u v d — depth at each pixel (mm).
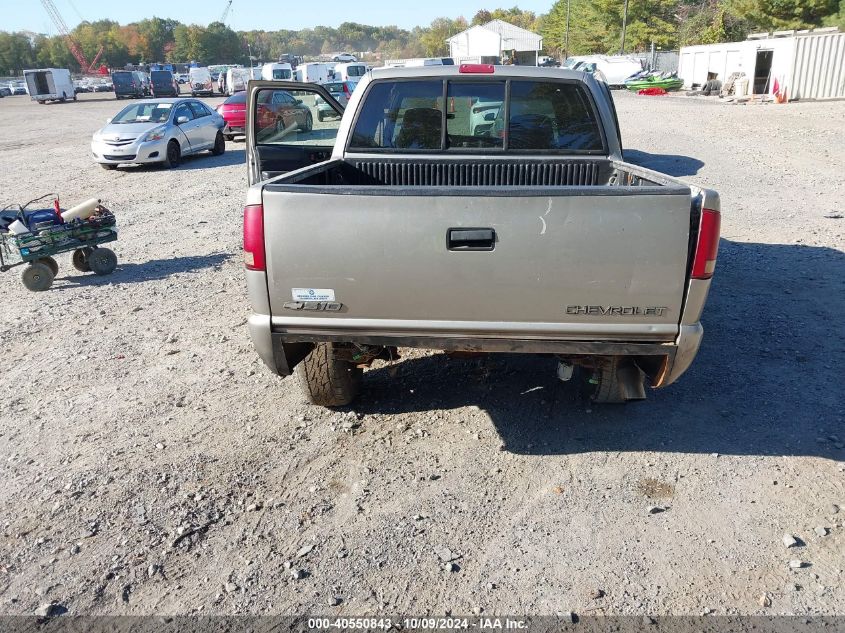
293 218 3338
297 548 3213
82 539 3295
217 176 15172
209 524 3389
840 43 26609
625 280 3266
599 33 68375
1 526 3400
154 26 148250
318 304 3441
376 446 4055
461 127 4824
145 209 11844
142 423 4391
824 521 3312
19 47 142500
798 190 11039
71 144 22703
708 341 5359
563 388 4691
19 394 4867
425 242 3291
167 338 5871
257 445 4090
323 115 5789
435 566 3080
